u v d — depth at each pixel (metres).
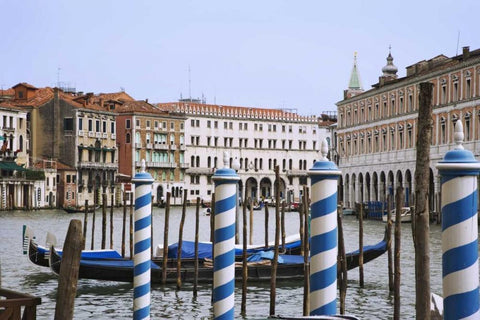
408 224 77.00
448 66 78.88
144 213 15.16
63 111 121.00
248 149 149.88
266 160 152.25
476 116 73.75
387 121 92.19
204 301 28.27
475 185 7.62
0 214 96.56
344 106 105.50
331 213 9.73
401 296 29.47
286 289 30.73
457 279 7.60
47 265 33.62
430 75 81.50
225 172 11.70
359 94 101.19
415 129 85.25
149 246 15.29
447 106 78.62
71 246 11.30
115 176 129.50
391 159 90.50
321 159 9.86
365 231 65.88
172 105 143.00
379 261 40.16
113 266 30.67
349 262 31.98
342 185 105.88
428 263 13.54
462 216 7.59
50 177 115.44
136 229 15.22
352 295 29.56
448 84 78.69
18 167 107.56
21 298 12.84
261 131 151.88
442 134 79.62
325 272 9.73
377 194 95.00
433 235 58.19
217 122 146.25
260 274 31.64
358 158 100.19
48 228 70.88
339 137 107.12
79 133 120.94
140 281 15.23
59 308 11.27
